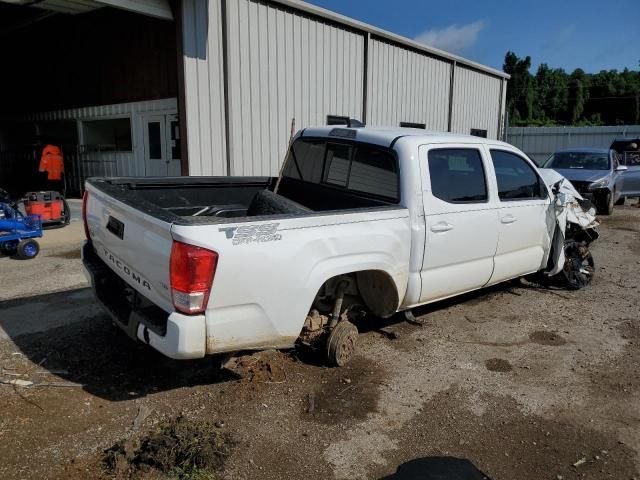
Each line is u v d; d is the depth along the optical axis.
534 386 4.03
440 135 4.77
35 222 7.39
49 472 2.84
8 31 14.39
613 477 3.00
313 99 11.65
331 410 3.57
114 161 12.23
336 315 4.15
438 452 3.17
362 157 4.71
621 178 14.83
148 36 10.70
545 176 6.83
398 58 14.40
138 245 3.33
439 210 4.46
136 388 3.75
